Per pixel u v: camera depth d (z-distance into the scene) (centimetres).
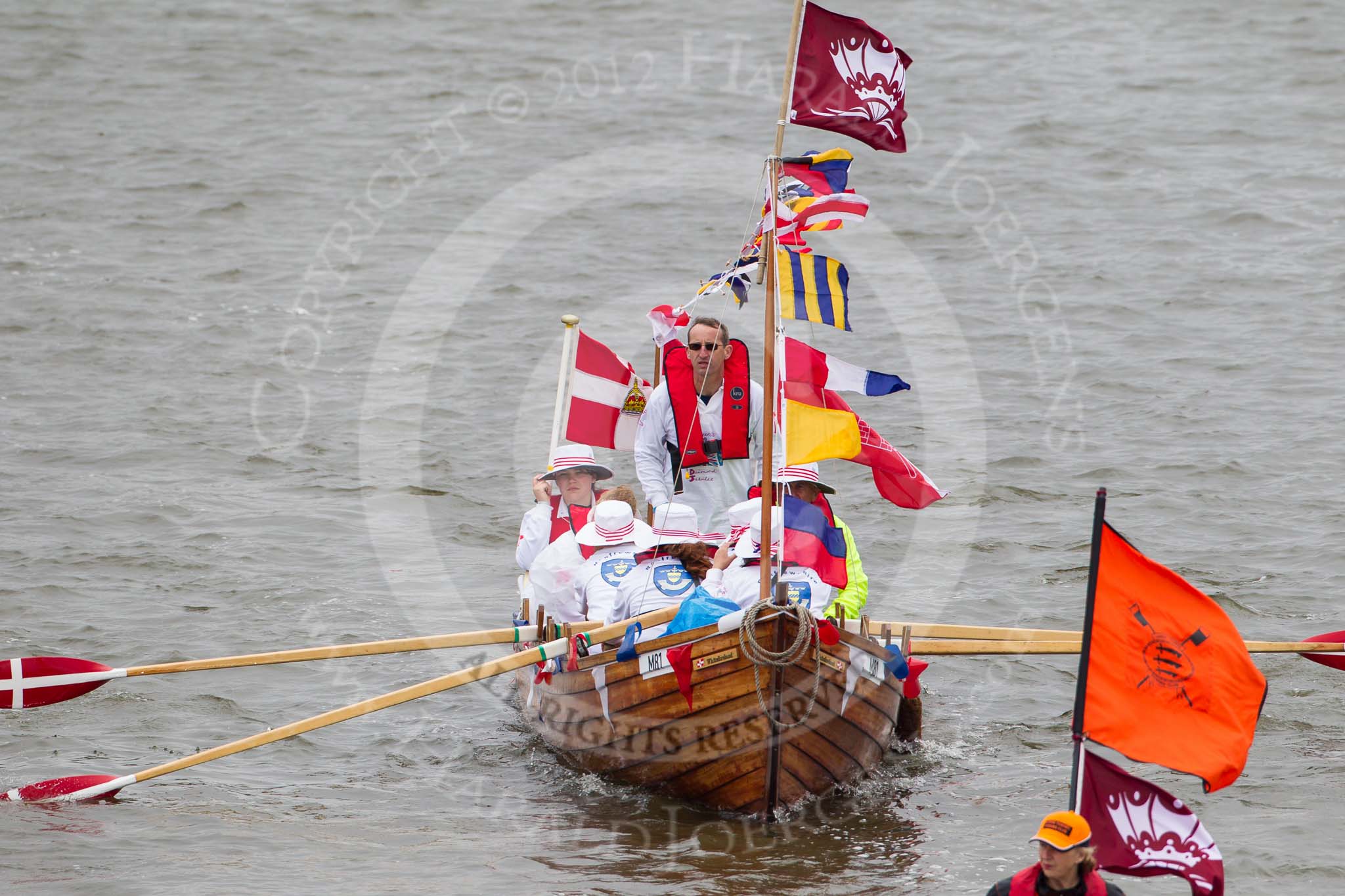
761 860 2520
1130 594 2331
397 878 2436
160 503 4741
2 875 2420
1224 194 8356
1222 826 2634
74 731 3145
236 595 3975
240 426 5566
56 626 3703
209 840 2597
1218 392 5766
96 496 4794
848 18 2745
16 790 2780
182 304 7031
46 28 11375
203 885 2394
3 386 5941
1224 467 4975
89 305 6962
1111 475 4950
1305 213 8031
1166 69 10569
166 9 11875
